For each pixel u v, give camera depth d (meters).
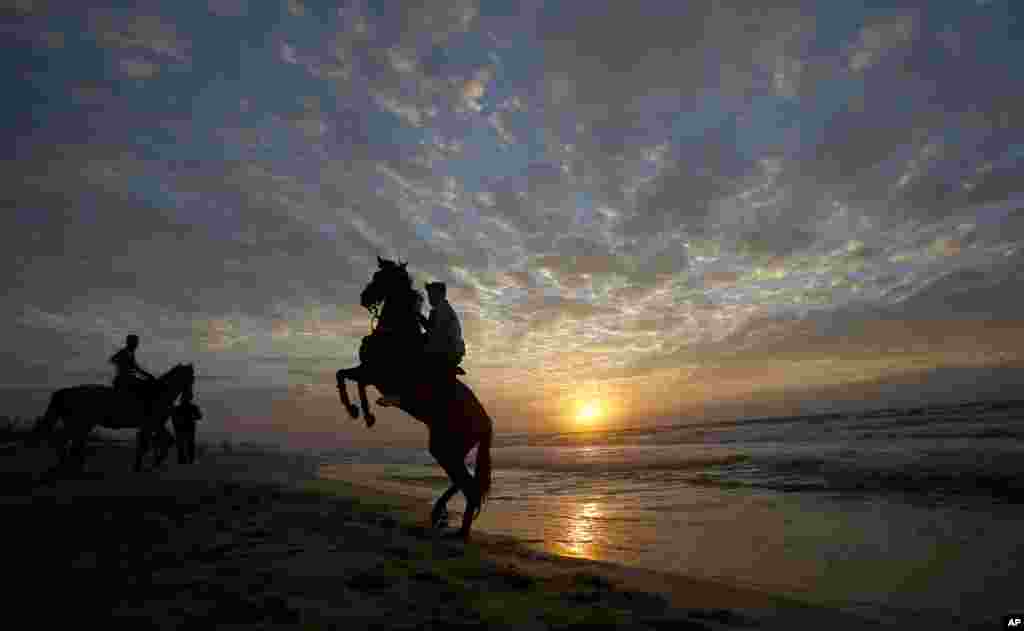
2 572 3.58
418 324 6.18
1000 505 7.00
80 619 2.70
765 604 3.79
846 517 7.02
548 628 2.94
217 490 8.92
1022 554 4.95
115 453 18.95
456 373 6.18
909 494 8.20
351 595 3.34
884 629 3.28
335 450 46.56
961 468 9.47
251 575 3.66
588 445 37.66
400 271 6.36
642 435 54.50
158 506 6.69
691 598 3.92
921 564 4.82
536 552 5.46
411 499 9.84
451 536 6.03
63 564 3.79
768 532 6.43
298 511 7.00
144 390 10.74
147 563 3.89
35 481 9.30
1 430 19.73
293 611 2.95
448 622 2.93
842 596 4.00
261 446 47.44
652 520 7.51
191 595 3.17
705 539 6.22
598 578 4.28
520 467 19.33
